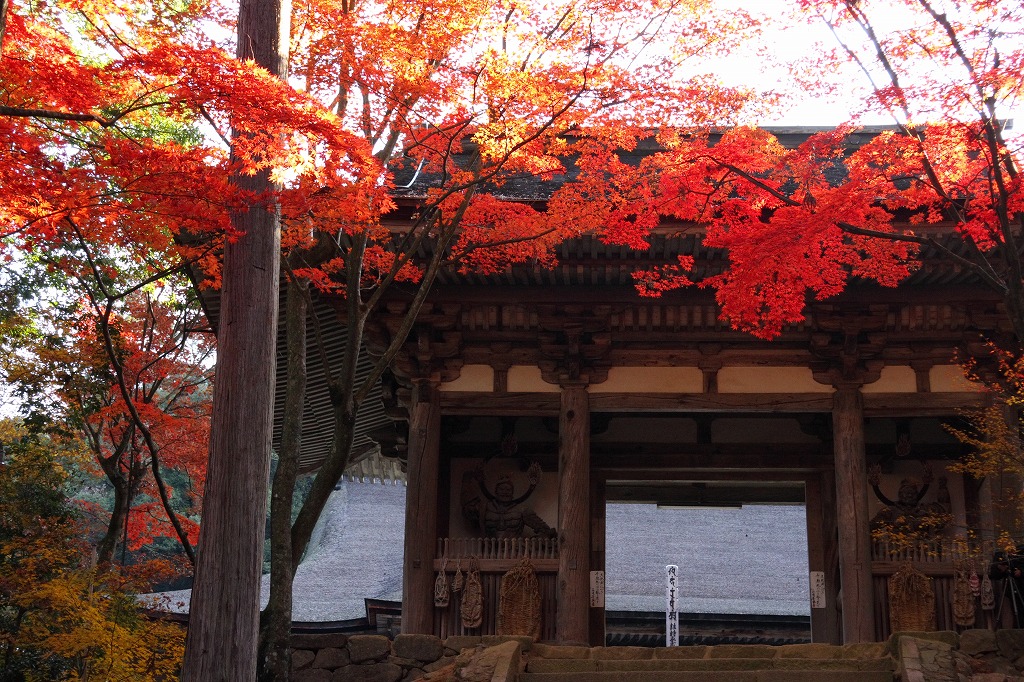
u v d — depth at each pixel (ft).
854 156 39.24
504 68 37.91
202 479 75.41
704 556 129.90
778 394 59.88
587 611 56.59
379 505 131.44
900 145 37.86
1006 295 35.99
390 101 41.01
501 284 59.36
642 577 124.88
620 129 40.27
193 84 30.22
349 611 99.04
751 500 79.56
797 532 135.44
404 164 60.08
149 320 68.18
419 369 60.64
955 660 40.45
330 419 77.46
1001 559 52.29
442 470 65.21
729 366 60.59
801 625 110.93
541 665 44.60
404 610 57.41
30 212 31.73
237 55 35.55
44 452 60.64
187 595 82.94
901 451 63.72
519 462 65.77
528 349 61.21
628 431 66.85
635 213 44.42
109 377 61.62
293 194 32.50
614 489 80.38
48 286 72.54
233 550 31.63
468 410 60.64
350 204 34.96
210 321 58.75
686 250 54.85
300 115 30.96
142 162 30.27
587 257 55.77
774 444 65.87
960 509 63.00
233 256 33.71
